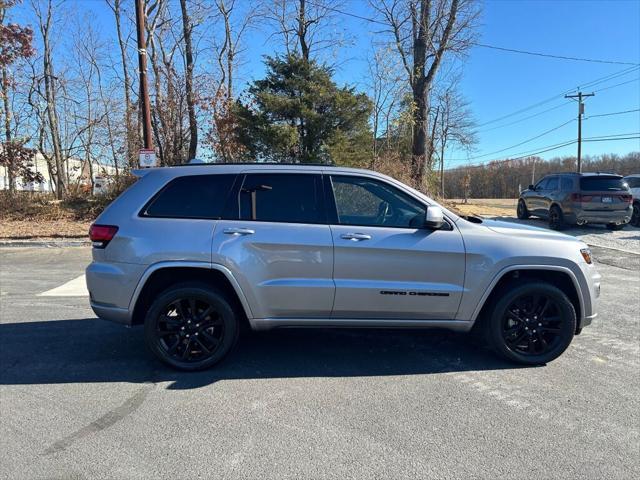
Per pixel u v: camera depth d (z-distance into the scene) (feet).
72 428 10.70
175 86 60.54
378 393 12.56
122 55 74.90
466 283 13.69
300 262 13.37
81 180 75.00
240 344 16.21
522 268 13.80
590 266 14.40
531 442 10.19
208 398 12.22
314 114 59.67
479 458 9.59
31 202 58.18
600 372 14.02
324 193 13.87
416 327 13.98
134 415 11.31
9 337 16.78
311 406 11.80
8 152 60.13
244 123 60.95
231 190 13.83
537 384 13.16
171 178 13.94
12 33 53.93
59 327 17.93
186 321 13.74
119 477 8.93
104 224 13.60
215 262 13.17
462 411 11.57
